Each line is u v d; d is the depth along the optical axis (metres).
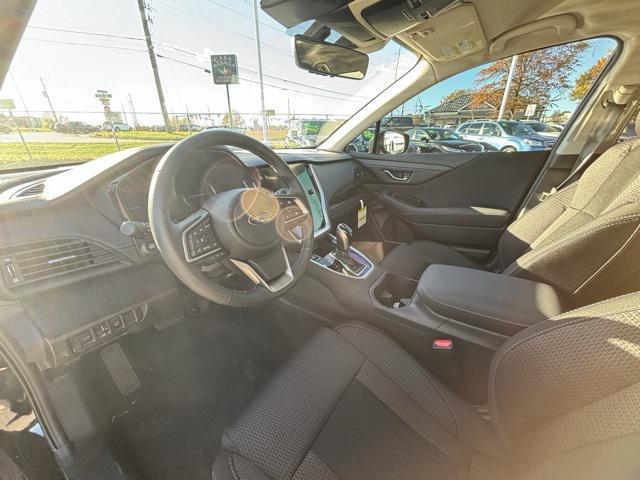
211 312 1.54
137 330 1.16
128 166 1.01
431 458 0.77
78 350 0.98
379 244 2.21
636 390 0.52
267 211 0.93
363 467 0.75
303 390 0.92
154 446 1.20
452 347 1.03
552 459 0.59
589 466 0.49
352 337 1.10
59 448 1.04
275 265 0.99
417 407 0.89
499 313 0.95
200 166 1.04
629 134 1.76
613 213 0.89
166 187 0.84
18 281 0.87
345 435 0.82
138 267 1.10
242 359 1.59
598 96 1.75
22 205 0.88
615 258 0.91
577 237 0.96
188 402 1.37
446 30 1.42
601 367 0.59
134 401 1.34
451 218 2.21
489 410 0.83
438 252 1.98
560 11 1.36
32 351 0.91
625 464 0.43
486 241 2.15
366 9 1.08
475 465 0.77
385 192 2.44
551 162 1.93
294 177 1.12
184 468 1.14
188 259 0.84
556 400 0.66
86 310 0.99
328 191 1.89
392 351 1.05
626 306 0.60
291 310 1.47
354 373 0.97
